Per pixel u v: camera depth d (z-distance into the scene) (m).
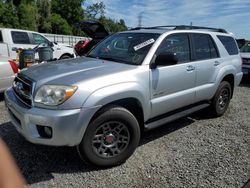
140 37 4.20
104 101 3.13
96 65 3.66
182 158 3.72
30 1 58.66
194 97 4.59
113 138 3.35
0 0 50.34
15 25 49.09
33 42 11.52
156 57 3.76
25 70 3.72
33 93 3.10
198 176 3.28
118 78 3.32
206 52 4.93
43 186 2.99
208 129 4.88
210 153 3.90
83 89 3.02
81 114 2.98
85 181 3.11
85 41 15.31
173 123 5.12
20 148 3.81
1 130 4.41
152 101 3.78
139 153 3.83
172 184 3.10
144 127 3.79
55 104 2.95
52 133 2.96
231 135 4.63
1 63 5.86
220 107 5.47
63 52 12.67
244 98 7.45
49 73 3.35
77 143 3.07
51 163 3.46
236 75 5.70
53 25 61.53
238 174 3.35
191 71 4.41
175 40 4.28
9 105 3.50
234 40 5.88
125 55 4.02
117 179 3.17
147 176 3.25
